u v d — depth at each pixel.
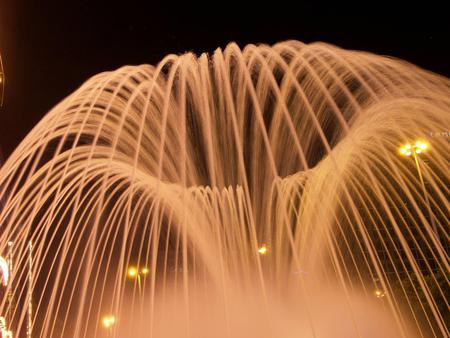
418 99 15.86
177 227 19.62
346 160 18.67
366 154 18.31
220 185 18.66
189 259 21.88
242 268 18.56
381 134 17.09
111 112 15.48
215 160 18.42
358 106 16.12
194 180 17.75
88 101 15.43
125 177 16.23
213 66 16.08
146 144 16.05
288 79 16.05
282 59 16.12
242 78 16.05
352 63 16.09
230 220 18.80
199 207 18.31
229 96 16.08
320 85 16.09
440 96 15.69
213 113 16.53
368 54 16.20
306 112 16.80
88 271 14.57
